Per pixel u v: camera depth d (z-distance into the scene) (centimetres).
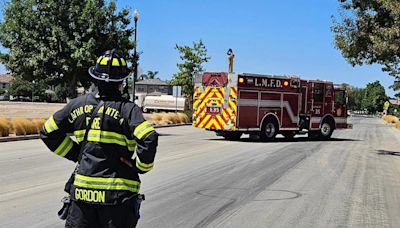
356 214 815
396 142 2722
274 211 809
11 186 952
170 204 834
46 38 2350
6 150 1628
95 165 359
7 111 3669
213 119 2283
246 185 1054
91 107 366
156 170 1242
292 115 2417
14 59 2364
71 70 2347
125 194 360
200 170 1260
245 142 2252
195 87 2342
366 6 1788
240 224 714
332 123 2608
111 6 2402
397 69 2364
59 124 374
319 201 910
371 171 1392
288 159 1595
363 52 1858
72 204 363
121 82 373
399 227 736
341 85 2630
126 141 365
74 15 2355
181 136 2569
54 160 1365
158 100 6769
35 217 708
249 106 2264
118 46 2422
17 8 2345
